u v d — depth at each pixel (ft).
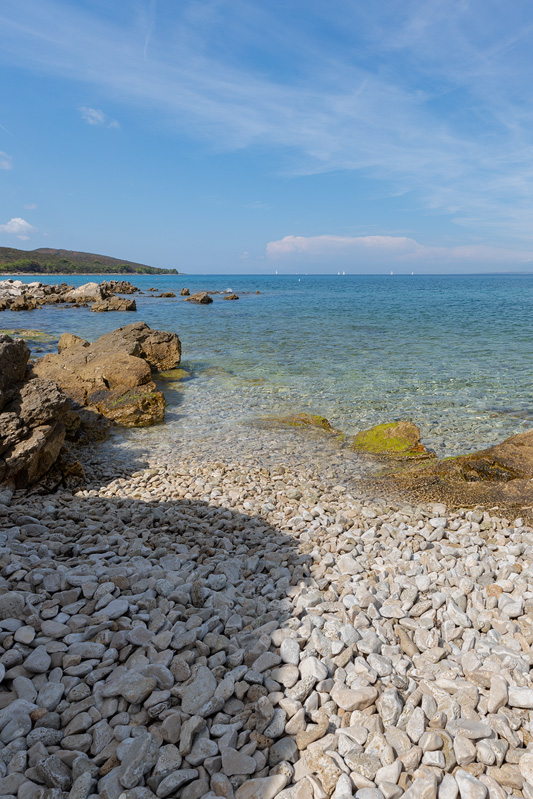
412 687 12.73
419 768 10.37
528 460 30.42
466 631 15.10
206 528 23.16
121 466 33.96
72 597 15.24
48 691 11.75
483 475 30.42
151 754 10.23
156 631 14.23
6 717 10.85
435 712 11.76
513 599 16.69
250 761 10.21
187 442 39.60
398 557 20.70
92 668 12.68
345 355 75.97
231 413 47.42
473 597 17.06
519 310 161.99
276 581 18.39
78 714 11.26
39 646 13.10
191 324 125.39
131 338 66.74
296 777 10.12
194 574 17.60
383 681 12.84
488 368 63.87
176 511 25.05
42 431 28.48
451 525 24.41
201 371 67.10
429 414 44.75
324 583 18.03
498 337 93.56
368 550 21.35
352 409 47.11
